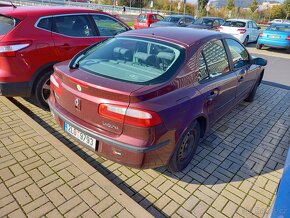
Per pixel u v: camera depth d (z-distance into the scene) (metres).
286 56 12.12
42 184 2.70
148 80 2.62
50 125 4.03
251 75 4.86
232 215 2.60
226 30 14.49
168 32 3.43
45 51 4.17
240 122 4.70
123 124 2.40
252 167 3.40
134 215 2.40
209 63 3.31
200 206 2.69
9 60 3.84
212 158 3.52
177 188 2.91
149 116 2.35
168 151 2.65
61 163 3.03
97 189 2.67
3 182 2.69
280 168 3.43
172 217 2.54
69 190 2.64
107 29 5.23
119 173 3.10
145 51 3.11
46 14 4.30
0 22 4.16
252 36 15.19
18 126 3.75
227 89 3.74
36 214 2.35
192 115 2.85
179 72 2.77
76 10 4.75
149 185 2.93
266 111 5.29
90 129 2.60
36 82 4.23
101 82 2.53
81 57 3.31
